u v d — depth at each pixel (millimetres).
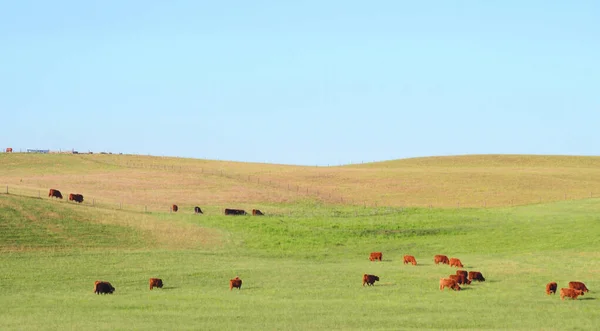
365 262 58625
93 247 60656
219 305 38312
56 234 63344
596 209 83250
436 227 74562
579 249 62750
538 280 47906
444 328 31891
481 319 34031
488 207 91188
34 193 82938
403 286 45688
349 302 39375
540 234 69938
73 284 46188
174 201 90875
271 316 34781
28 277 48094
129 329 31281
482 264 56094
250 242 66375
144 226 69688
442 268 54156
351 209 89875
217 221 74812
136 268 52625
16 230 62812
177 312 36062
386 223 76750
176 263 55344
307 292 43312
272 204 92625
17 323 33062
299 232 71188
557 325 32625
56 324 32688
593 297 41312
